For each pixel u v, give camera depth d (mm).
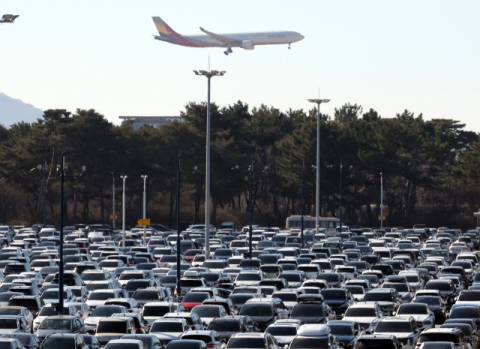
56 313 97188
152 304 97125
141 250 196750
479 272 149125
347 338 80812
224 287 135250
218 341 76625
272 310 95062
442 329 77500
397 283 130375
